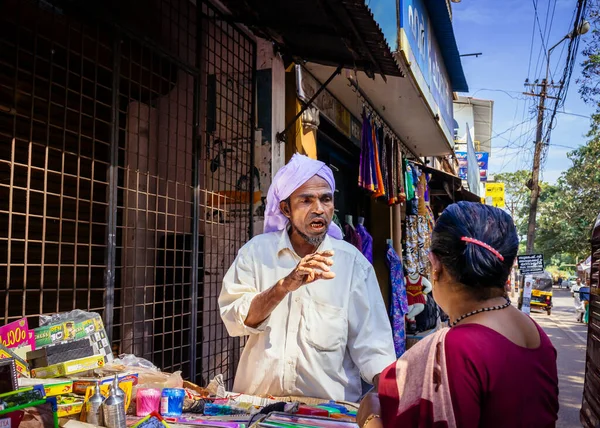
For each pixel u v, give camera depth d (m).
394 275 6.29
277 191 2.18
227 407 1.84
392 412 1.10
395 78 4.94
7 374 1.43
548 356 1.17
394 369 1.15
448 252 1.20
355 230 5.53
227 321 2.06
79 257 3.51
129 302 3.72
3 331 1.74
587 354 4.04
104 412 1.51
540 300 20.42
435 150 8.59
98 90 3.61
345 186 7.19
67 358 1.83
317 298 2.05
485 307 1.18
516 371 1.07
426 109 6.03
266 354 2.04
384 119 6.48
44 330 1.87
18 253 3.11
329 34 3.24
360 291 2.10
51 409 1.40
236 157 3.96
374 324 2.08
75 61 3.35
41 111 3.25
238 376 2.15
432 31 6.36
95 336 1.99
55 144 3.35
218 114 4.04
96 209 3.65
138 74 3.66
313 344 2.01
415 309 6.84
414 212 7.85
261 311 1.93
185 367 3.76
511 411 1.04
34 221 3.22
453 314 1.22
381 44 3.13
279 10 3.09
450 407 1.03
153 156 3.95
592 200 27.94
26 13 2.70
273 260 2.16
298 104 4.43
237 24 3.92
